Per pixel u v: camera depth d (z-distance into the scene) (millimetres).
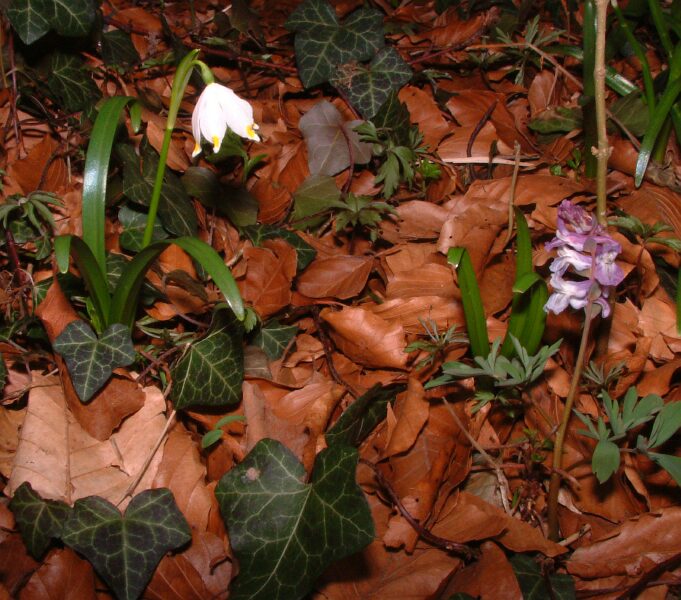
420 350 319
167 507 268
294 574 250
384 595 262
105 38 407
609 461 231
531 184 374
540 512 295
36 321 306
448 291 336
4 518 264
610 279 235
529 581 266
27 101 382
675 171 389
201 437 299
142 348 310
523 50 435
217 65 444
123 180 321
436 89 430
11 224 328
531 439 284
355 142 383
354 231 370
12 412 301
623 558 272
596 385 309
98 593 266
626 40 433
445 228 342
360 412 298
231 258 351
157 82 426
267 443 266
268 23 495
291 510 260
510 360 287
